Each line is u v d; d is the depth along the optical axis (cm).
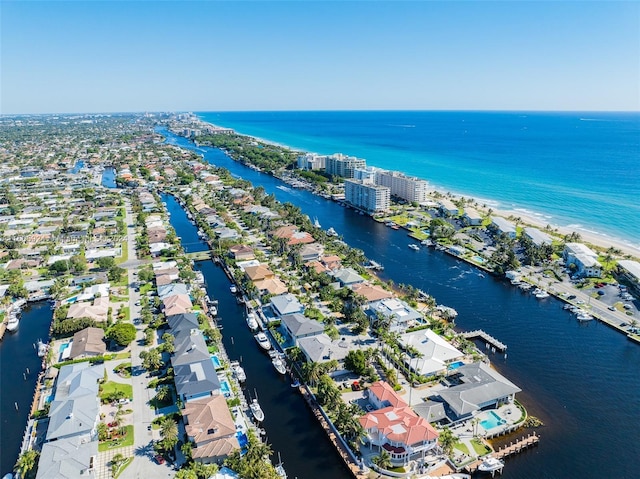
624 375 16088
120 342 17175
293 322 18125
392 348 17175
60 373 15412
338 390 14638
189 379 14525
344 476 11981
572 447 12794
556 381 15750
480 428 13238
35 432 13300
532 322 19950
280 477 11250
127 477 11556
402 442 11938
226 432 12444
